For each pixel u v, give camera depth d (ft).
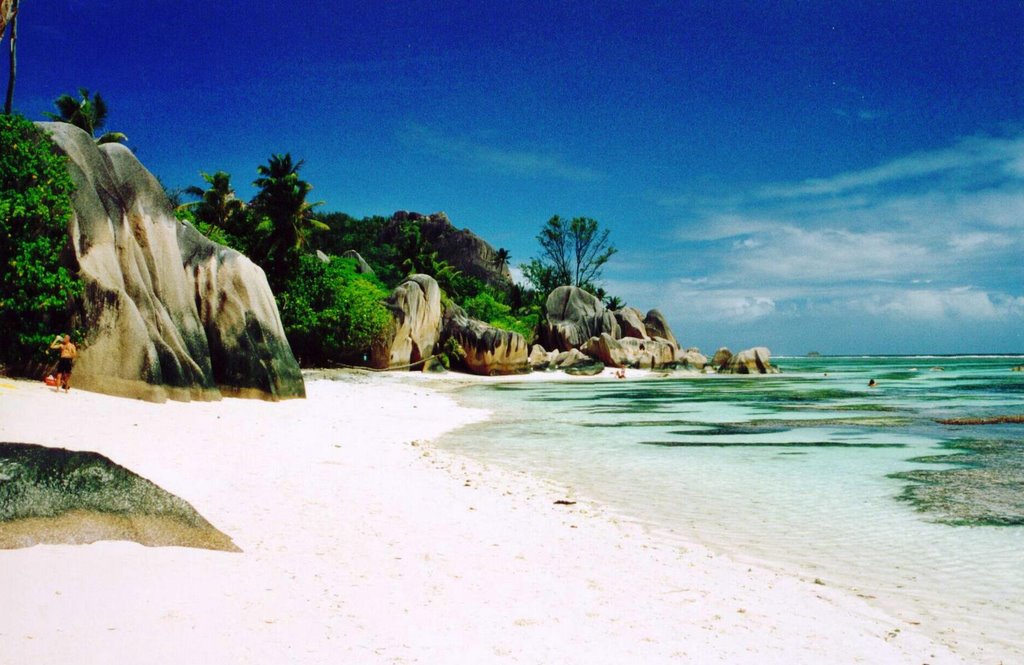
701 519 32.17
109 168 62.54
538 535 27.78
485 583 20.80
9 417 39.06
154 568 18.06
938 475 43.86
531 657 15.47
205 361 66.08
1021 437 63.10
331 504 29.32
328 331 161.38
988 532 29.94
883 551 27.07
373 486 34.30
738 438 62.34
